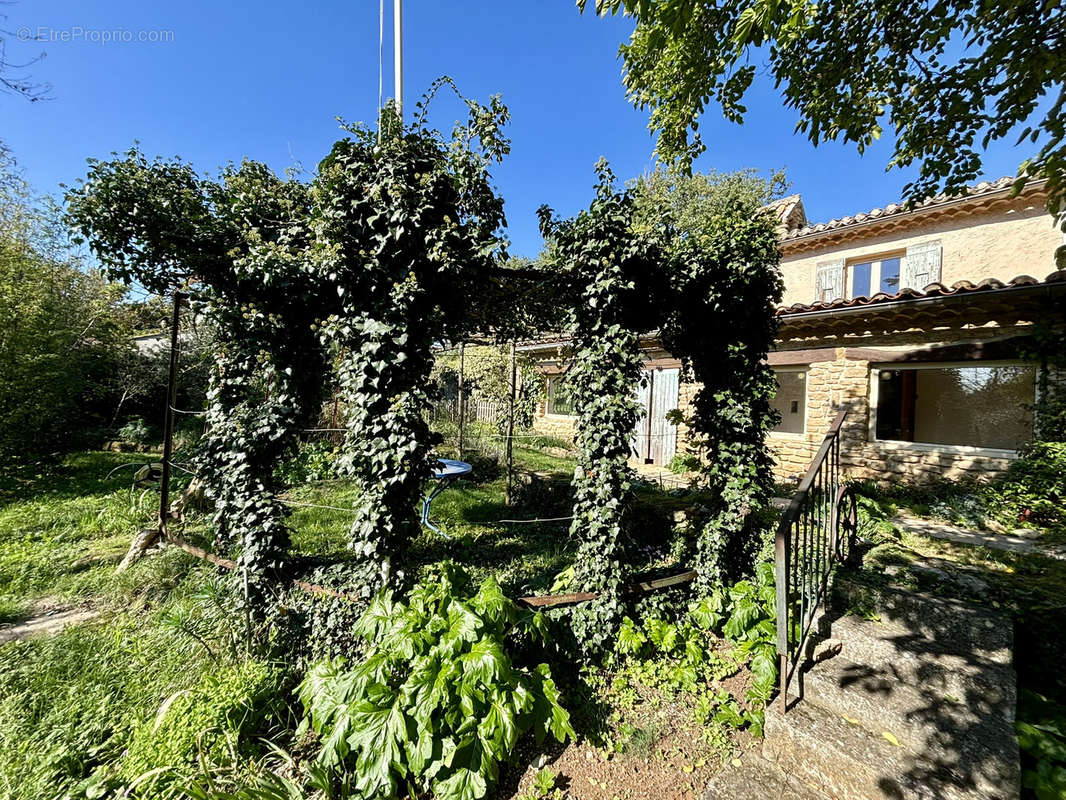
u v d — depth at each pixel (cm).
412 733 197
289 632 288
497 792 202
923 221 731
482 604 246
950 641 246
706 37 288
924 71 305
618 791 201
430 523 528
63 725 220
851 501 349
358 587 290
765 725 218
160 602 351
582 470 310
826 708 219
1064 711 205
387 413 275
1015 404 658
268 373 360
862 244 815
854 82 321
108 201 303
